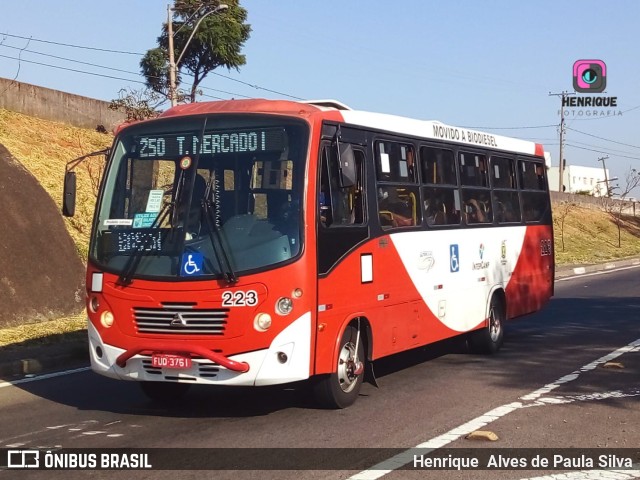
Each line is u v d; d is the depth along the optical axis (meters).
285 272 7.44
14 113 26.11
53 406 8.75
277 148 7.80
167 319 7.57
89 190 23.05
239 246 7.50
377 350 8.93
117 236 7.98
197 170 7.90
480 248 11.73
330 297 7.91
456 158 11.21
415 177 10.02
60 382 10.14
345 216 8.34
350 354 8.49
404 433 7.36
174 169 7.98
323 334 7.79
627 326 14.91
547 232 14.48
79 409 8.59
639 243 54.03
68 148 25.56
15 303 14.02
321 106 8.72
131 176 8.17
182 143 8.08
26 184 15.63
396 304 9.32
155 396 8.89
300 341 7.48
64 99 28.16
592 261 34.12
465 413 8.15
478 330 11.84
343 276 8.18
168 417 8.16
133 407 8.67
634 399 8.73
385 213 9.19
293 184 7.68
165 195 7.91
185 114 8.23
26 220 15.09
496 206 12.41
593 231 52.59
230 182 7.79
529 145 14.02
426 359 11.64
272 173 7.75
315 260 7.67
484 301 11.81
